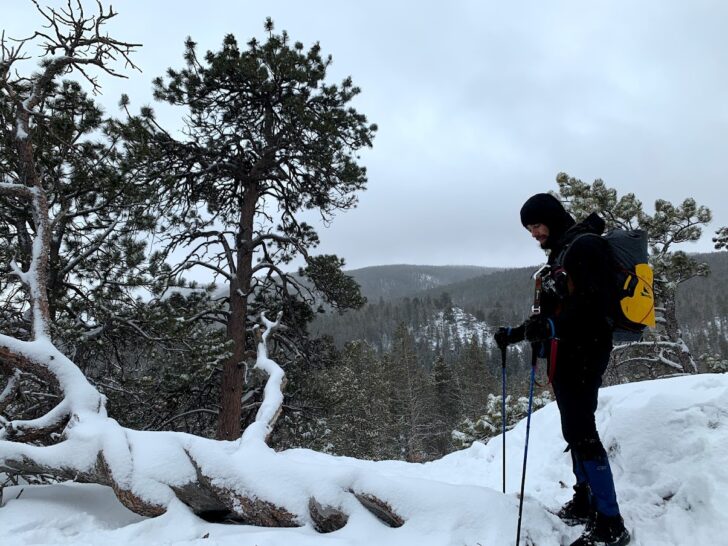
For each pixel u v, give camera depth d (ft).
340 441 99.25
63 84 29.32
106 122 30.89
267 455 11.53
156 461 11.61
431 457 158.81
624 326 8.16
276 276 49.29
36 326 17.13
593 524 8.38
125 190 30.94
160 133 38.32
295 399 47.42
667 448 10.65
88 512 11.88
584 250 8.06
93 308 30.48
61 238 30.81
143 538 9.96
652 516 9.22
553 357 8.20
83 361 32.73
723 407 10.87
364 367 141.38
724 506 8.58
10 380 18.54
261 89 40.29
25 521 11.09
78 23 18.74
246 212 44.93
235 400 40.45
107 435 12.53
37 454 13.10
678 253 39.34
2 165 27.58
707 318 416.87
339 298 46.19
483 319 535.60
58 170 29.76
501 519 8.66
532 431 16.98
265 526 10.49
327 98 43.29
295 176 45.27
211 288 44.98
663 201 40.91
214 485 10.98
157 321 32.48
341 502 9.87
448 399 189.98
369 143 43.98
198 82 39.96
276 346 47.62
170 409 40.34
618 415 12.09
